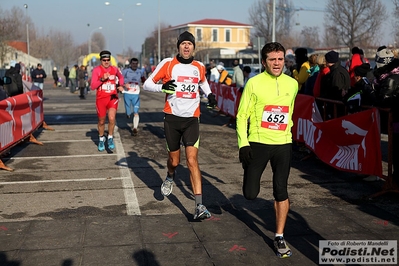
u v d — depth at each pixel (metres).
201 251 4.45
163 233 4.89
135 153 9.20
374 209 5.65
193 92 5.46
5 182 6.96
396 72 6.17
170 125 5.50
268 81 4.39
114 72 9.16
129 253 4.39
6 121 8.40
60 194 6.34
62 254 4.37
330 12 33.06
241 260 4.26
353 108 7.02
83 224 5.14
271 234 4.88
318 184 6.81
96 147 9.85
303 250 4.48
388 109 5.99
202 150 9.53
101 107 9.17
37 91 11.65
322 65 8.26
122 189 6.59
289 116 4.42
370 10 31.86
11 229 4.98
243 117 4.43
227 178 7.21
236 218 5.37
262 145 4.40
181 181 7.02
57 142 10.49
